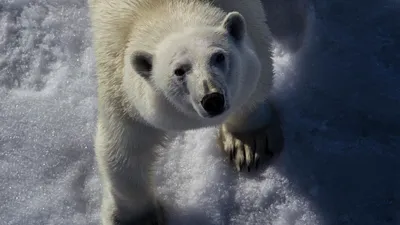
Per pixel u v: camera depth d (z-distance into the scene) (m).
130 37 9.19
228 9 9.33
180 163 11.22
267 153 11.05
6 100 12.02
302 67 11.84
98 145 9.95
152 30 8.84
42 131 11.68
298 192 10.74
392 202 10.62
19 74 12.36
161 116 8.74
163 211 10.91
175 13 8.91
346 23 12.27
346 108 11.43
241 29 8.47
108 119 9.61
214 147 11.23
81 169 11.38
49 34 12.70
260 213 10.67
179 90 8.12
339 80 11.67
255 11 9.77
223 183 10.92
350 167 10.89
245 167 10.98
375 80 11.62
